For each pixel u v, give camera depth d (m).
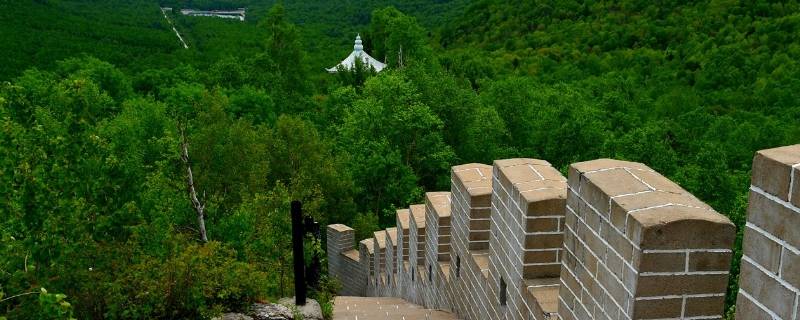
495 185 5.84
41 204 6.55
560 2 88.69
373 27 65.69
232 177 19.98
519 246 5.03
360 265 16.69
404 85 27.20
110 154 7.50
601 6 84.12
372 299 11.32
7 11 88.19
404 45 47.94
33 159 6.68
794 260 2.07
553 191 4.92
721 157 17.59
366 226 21.92
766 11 67.75
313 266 10.73
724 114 42.56
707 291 3.09
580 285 3.82
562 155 26.59
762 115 41.00
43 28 84.44
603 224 3.47
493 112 27.89
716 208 16.98
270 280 9.42
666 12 76.38
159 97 43.31
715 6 72.00
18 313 5.87
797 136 30.33
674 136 29.97
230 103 35.72
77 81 7.49
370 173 25.53
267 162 20.95
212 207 14.10
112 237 7.54
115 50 77.50
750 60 55.25
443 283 8.30
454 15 124.38
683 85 54.19
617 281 3.30
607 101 37.97
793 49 55.72
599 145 25.86
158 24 115.38
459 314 7.44
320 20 143.75
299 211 8.38
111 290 7.04
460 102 28.55
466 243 7.01
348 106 34.88
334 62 79.94
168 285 7.45
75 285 6.91
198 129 22.11
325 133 32.09
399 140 27.14
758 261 2.23
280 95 43.88
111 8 129.88
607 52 69.81
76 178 7.10
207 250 7.87
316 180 22.80
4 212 6.36
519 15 90.88
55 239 6.66
